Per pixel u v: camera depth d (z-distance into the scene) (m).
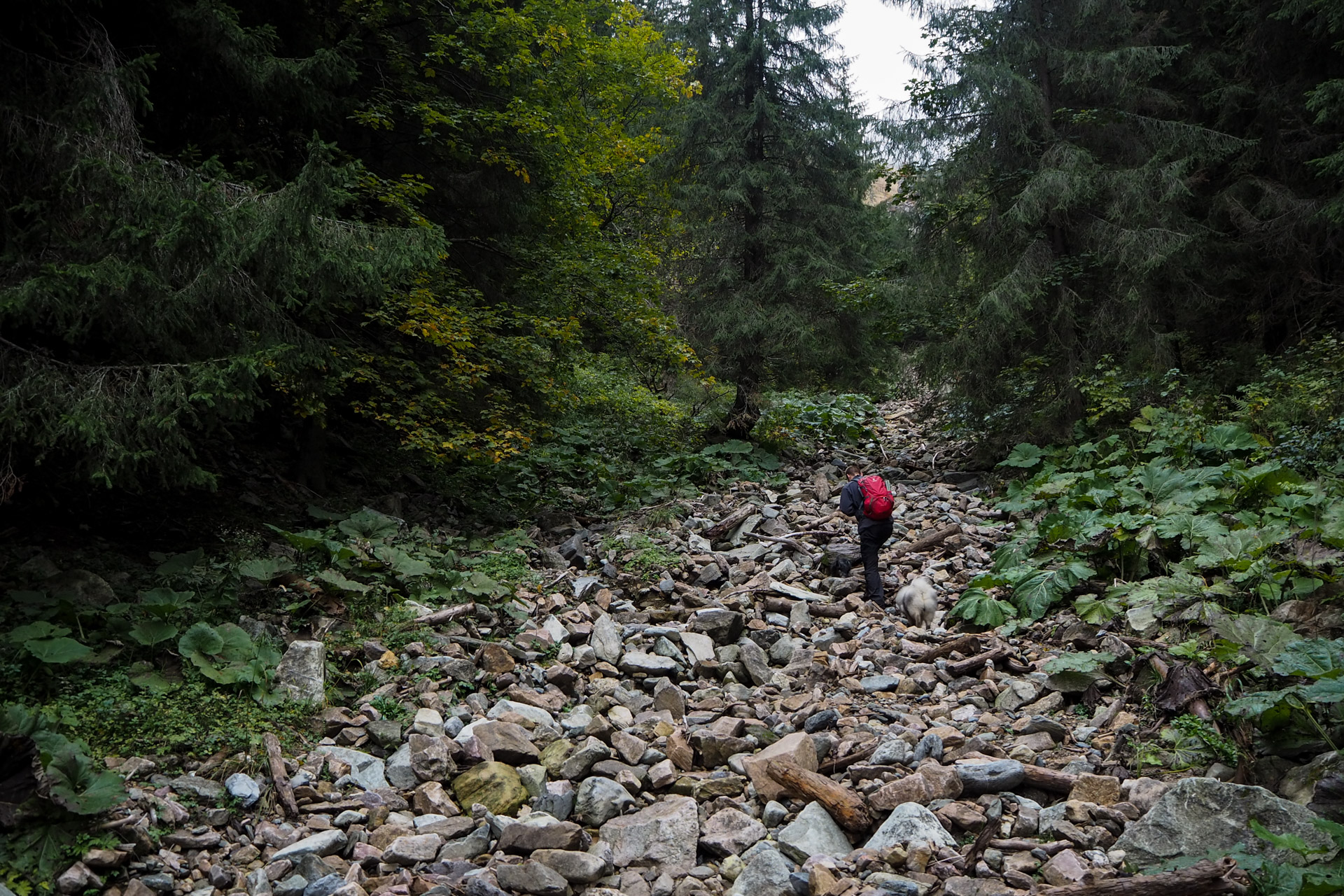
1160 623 6.70
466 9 11.34
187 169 6.47
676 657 7.40
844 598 9.02
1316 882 3.53
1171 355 12.38
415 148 11.09
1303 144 13.65
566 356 12.54
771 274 16.30
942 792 4.93
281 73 8.20
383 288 7.57
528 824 4.66
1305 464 9.20
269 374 7.21
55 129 6.04
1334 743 4.66
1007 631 7.54
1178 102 14.11
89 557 7.03
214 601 6.77
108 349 7.08
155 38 7.72
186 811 4.61
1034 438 13.29
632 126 16.84
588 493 12.76
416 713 6.02
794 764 5.13
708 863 4.66
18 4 6.34
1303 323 13.75
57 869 4.02
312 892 4.12
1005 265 13.64
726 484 13.97
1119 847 4.32
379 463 11.75
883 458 16.25
